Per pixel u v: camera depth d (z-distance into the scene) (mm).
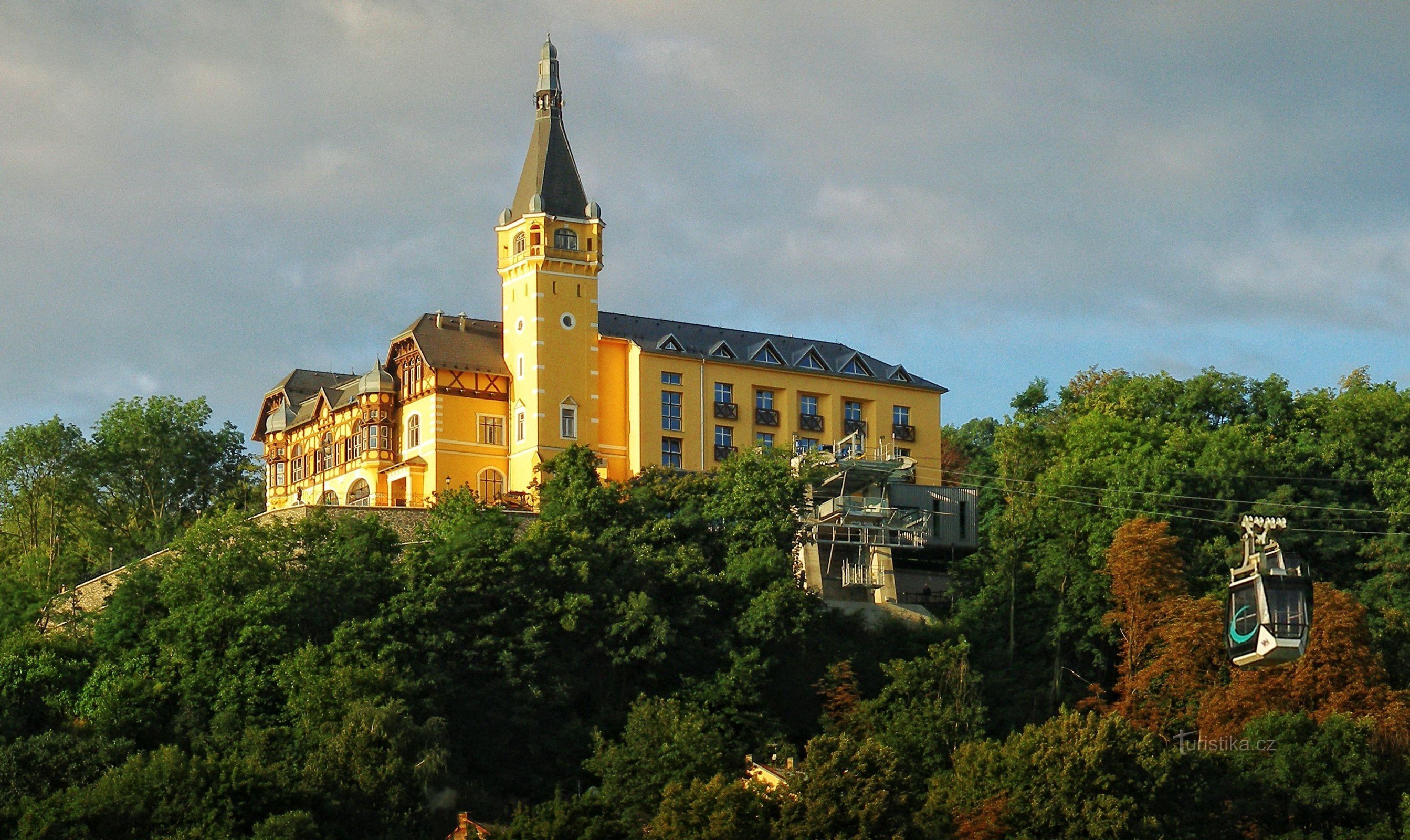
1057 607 106812
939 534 120875
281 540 93250
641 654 89562
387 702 79750
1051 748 77188
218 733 80562
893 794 73688
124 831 71312
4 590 98562
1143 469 112812
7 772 75500
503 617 90062
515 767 85500
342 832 73938
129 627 90000
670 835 71500
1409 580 110438
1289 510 113188
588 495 102562
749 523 105188
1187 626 97062
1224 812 80250
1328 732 83750
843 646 99000
